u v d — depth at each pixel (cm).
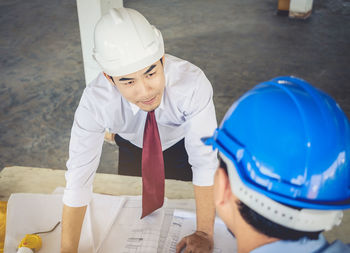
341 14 550
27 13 577
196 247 105
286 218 49
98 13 257
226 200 56
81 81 375
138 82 95
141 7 604
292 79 53
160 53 95
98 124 111
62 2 625
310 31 489
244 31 493
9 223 121
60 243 114
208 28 509
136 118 123
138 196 132
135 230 117
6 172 149
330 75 377
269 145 49
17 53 443
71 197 105
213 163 110
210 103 113
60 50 449
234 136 53
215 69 396
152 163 119
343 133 48
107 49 92
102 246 112
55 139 288
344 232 114
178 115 118
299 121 48
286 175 48
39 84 369
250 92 54
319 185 48
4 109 327
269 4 596
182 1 629
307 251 50
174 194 135
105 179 143
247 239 54
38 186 142
